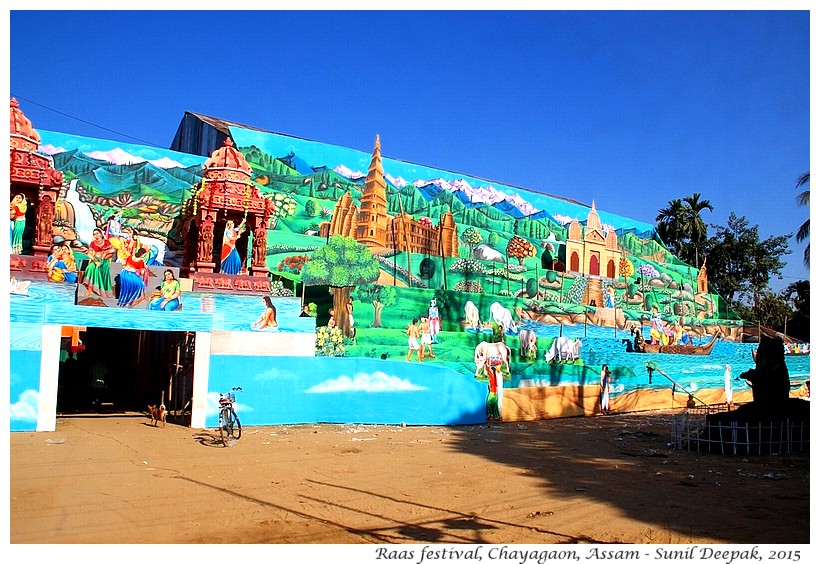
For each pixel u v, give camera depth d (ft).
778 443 59.11
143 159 82.43
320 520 32.27
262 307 67.15
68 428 57.67
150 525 29.96
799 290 184.65
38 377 55.52
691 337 134.82
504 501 37.73
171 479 39.83
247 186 70.90
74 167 77.51
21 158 59.77
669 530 32.24
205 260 68.54
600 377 97.55
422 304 91.81
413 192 112.88
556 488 41.78
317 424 68.69
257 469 44.39
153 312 61.00
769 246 184.44
